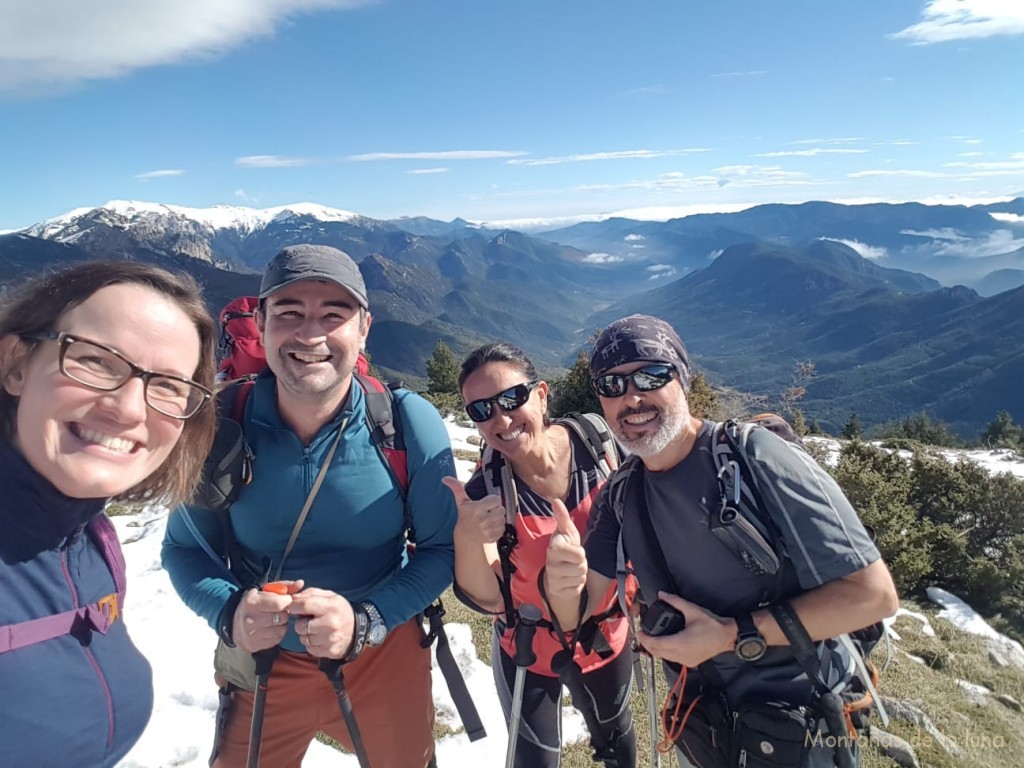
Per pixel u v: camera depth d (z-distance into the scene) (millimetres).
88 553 789
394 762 1204
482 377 1269
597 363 1072
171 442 805
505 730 1807
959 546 4047
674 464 1061
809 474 978
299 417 1065
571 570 1048
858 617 938
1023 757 2035
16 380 722
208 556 1129
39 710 692
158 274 782
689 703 1069
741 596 1003
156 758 1627
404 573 1112
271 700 1150
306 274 975
